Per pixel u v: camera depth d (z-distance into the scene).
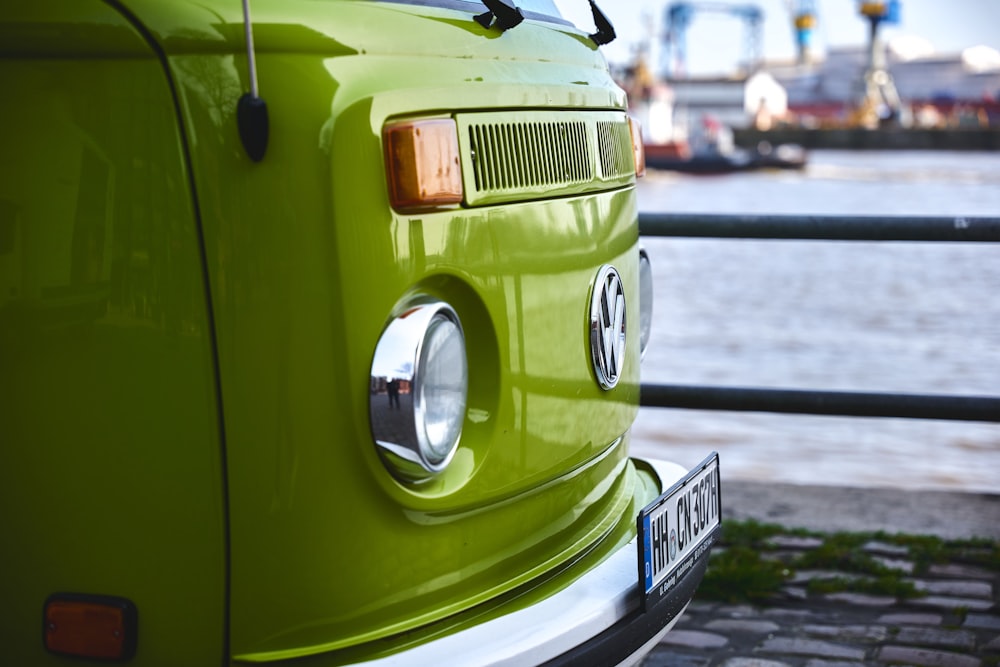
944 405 4.48
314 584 2.70
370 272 2.68
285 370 2.65
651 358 13.35
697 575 3.23
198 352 2.64
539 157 2.99
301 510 2.68
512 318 2.89
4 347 2.68
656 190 62.72
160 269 2.63
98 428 2.67
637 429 9.08
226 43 2.63
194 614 2.68
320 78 2.66
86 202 2.64
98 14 2.62
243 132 2.62
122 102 2.62
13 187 2.66
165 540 2.68
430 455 2.72
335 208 2.65
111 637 2.70
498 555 2.92
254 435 2.65
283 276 2.64
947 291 19.61
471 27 2.97
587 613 2.88
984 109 179.12
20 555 2.72
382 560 2.74
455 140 2.79
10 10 2.64
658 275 22.64
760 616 4.12
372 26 2.77
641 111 99.44
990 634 3.99
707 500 3.32
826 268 23.58
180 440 2.66
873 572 4.36
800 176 80.25
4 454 2.70
